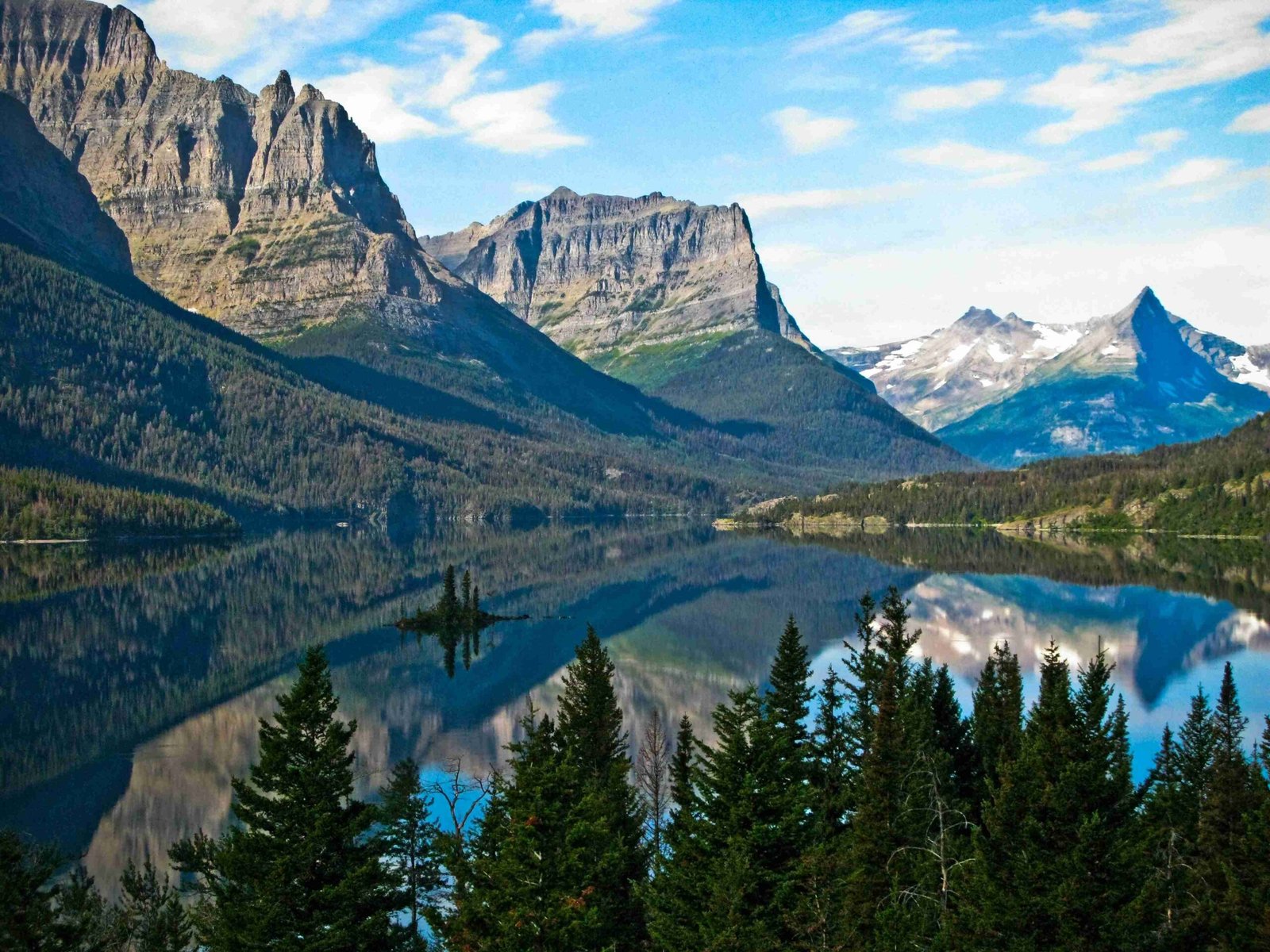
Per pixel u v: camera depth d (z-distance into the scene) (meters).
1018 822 49.31
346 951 51.94
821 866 49.84
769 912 49.69
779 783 52.62
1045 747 49.22
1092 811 47.28
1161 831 54.56
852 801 61.31
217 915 58.47
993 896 48.09
